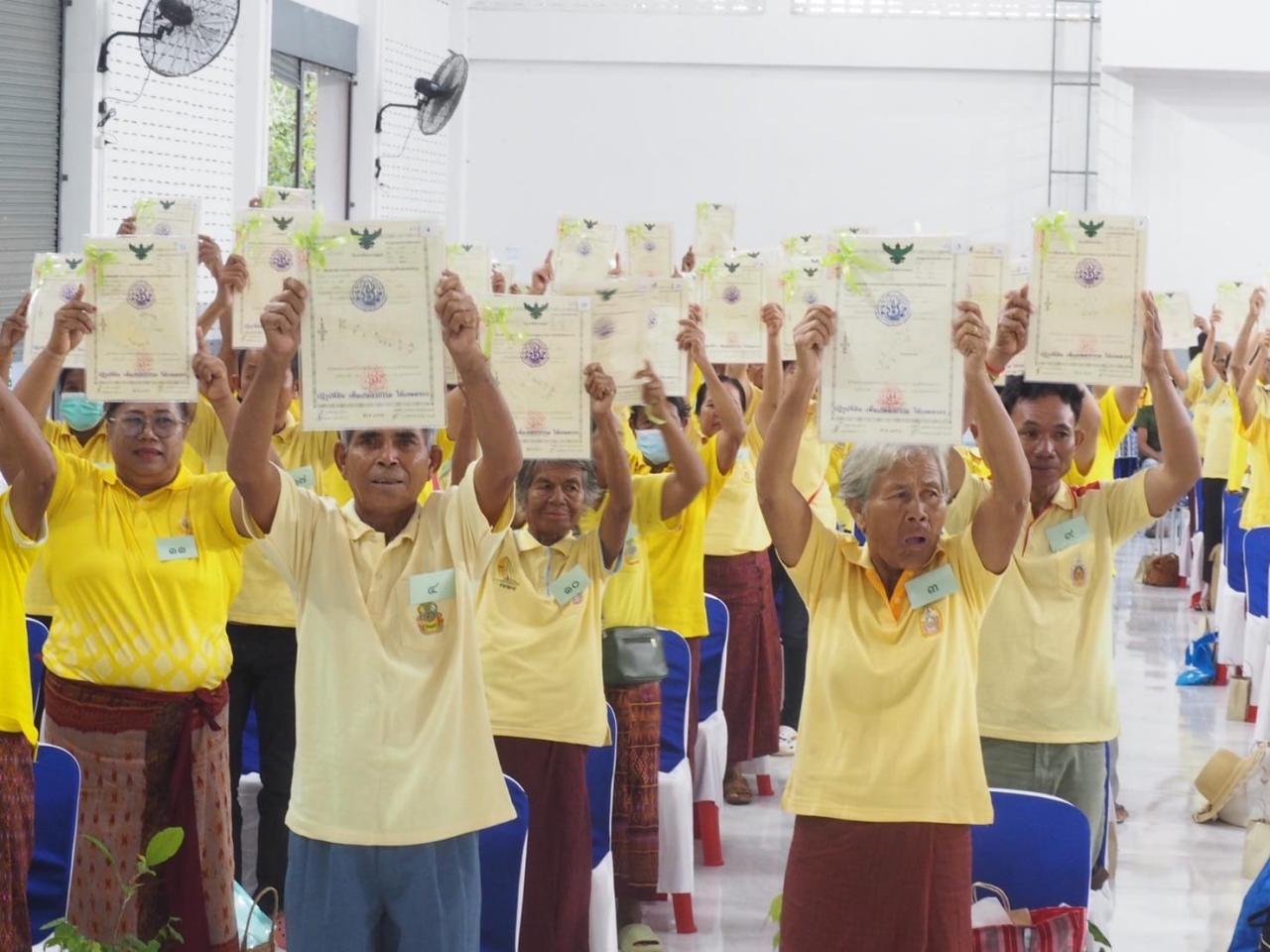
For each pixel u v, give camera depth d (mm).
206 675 3990
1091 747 4051
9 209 8188
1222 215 17047
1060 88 16938
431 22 14625
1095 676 4043
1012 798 3424
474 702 3213
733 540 6297
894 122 17016
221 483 4016
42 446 3504
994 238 17078
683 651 5082
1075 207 17016
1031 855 3408
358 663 3145
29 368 3797
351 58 13367
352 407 3121
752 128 17047
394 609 3170
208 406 5230
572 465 4090
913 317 3146
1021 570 4035
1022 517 3184
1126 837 6297
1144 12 16391
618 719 4637
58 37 8523
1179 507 13492
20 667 3520
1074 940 3225
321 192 13547
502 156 17109
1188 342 6141
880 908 3152
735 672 6352
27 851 3527
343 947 3125
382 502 3195
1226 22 16328
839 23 16875
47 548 3941
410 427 3129
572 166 17094
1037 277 3729
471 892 3201
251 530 3195
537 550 4102
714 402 5281
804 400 3191
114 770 3934
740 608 6320
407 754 3117
